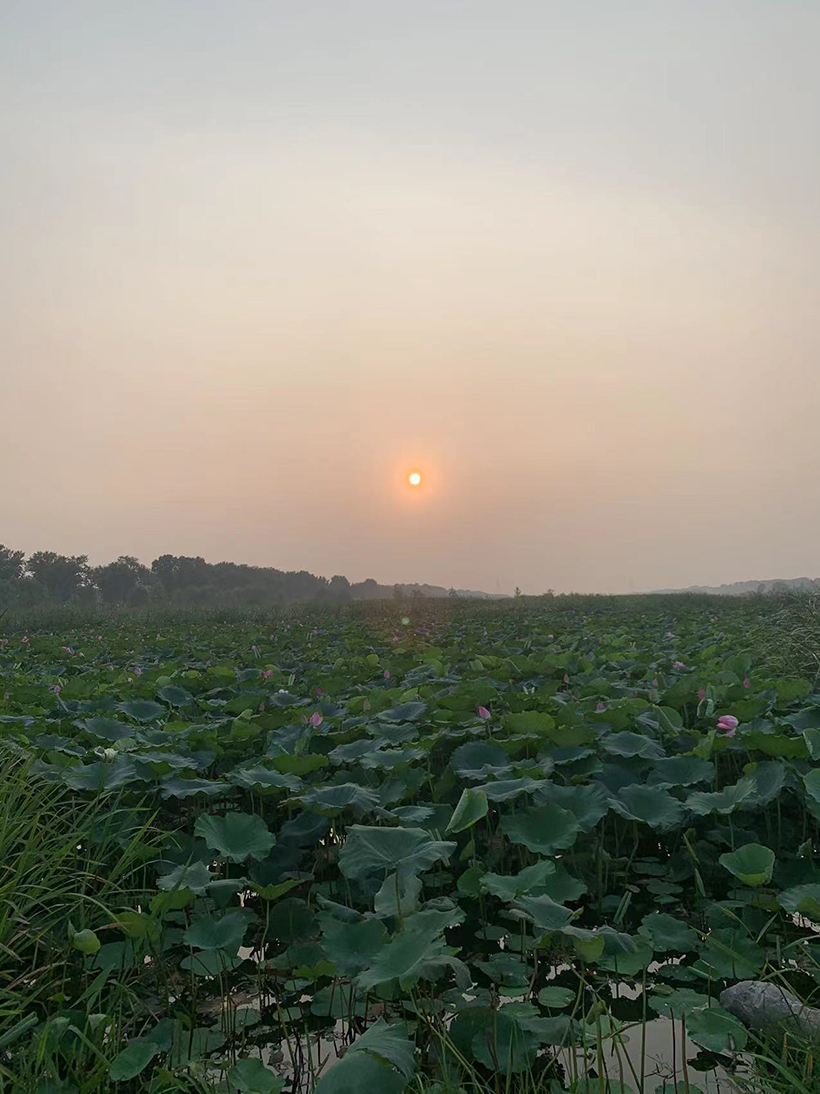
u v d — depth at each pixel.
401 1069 2.45
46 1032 2.80
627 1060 2.95
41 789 4.82
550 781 4.74
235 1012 3.42
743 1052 2.98
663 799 4.67
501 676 8.78
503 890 3.47
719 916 4.09
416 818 4.36
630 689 7.90
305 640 16.08
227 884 3.67
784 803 5.23
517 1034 2.95
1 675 10.14
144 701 7.56
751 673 8.27
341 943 3.29
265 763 5.40
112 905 4.06
